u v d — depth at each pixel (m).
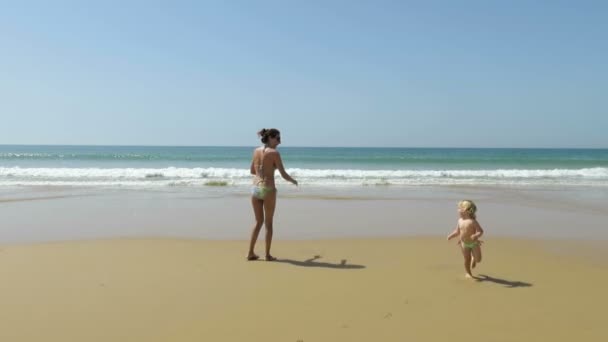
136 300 4.32
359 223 9.02
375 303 4.27
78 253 6.24
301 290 4.66
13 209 10.55
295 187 15.91
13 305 4.14
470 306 4.18
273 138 6.01
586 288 4.75
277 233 7.98
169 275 5.18
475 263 5.04
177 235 7.70
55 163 34.56
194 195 13.34
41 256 6.04
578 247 6.80
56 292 4.53
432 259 6.07
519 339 3.46
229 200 12.28
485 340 3.44
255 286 4.79
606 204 11.88
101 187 15.31
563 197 13.38
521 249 6.65
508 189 15.58
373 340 3.44
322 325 3.73
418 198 13.00
